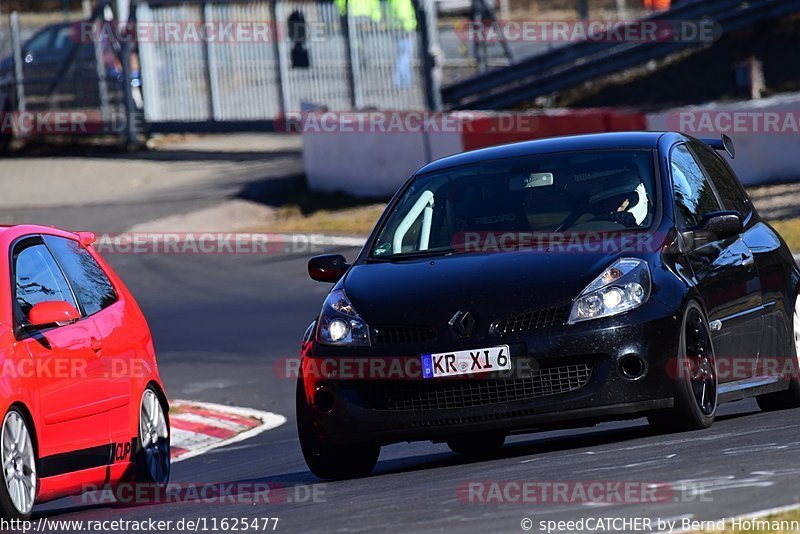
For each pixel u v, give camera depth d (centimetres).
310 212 9681
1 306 2520
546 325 2511
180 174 11106
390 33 11619
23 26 15250
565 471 2209
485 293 2572
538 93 11338
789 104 8444
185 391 5300
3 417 2334
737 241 2962
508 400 2508
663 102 10900
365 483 2522
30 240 2767
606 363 2481
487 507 1933
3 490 2316
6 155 12369
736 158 8581
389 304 2627
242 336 6266
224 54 12075
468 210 2878
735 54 11388
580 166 2909
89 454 2653
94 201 10331
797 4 11138
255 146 12056
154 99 12319
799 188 8062
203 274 7825
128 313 2998
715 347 2714
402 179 9806
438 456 3212
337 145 10094
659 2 13725
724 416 3209
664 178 2827
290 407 4916
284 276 7556
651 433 2664
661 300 2538
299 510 2180
